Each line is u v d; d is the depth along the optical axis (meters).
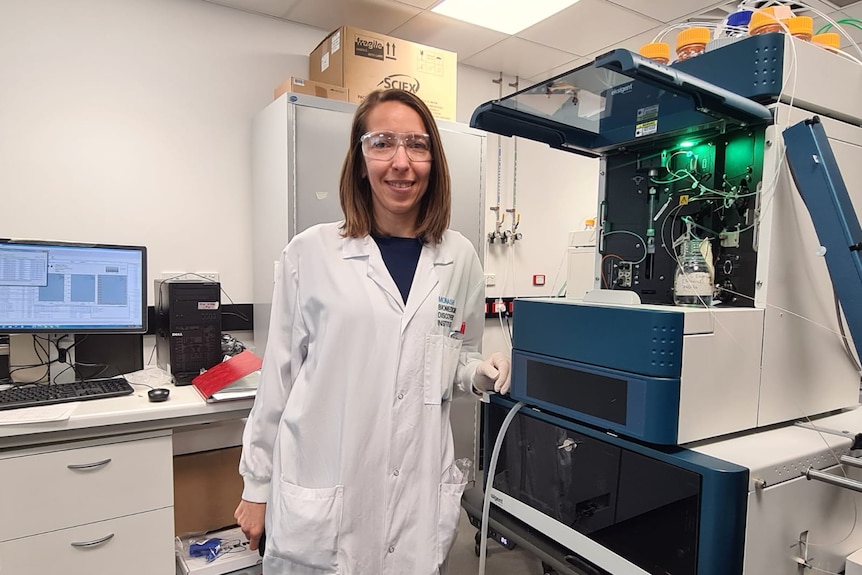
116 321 1.83
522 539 1.13
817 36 1.18
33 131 2.05
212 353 1.88
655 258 1.29
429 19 2.60
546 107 1.19
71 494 1.45
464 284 1.22
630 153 1.35
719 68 1.06
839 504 0.99
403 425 1.05
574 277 2.45
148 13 2.25
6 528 1.37
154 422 1.56
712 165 1.15
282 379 1.12
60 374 1.79
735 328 0.94
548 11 2.52
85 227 2.16
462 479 1.16
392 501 1.05
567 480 1.06
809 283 1.08
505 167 3.43
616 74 0.98
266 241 2.29
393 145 1.04
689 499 0.83
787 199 1.02
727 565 0.79
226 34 2.43
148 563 1.57
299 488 1.02
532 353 1.09
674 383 0.85
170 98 2.31
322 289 1.05
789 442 0.96
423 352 1.08
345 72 2.21
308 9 2.47
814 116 0.96
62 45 2.09
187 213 2.37
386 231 1.14
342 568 1.01
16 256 1.66
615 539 0.95
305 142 2.06
